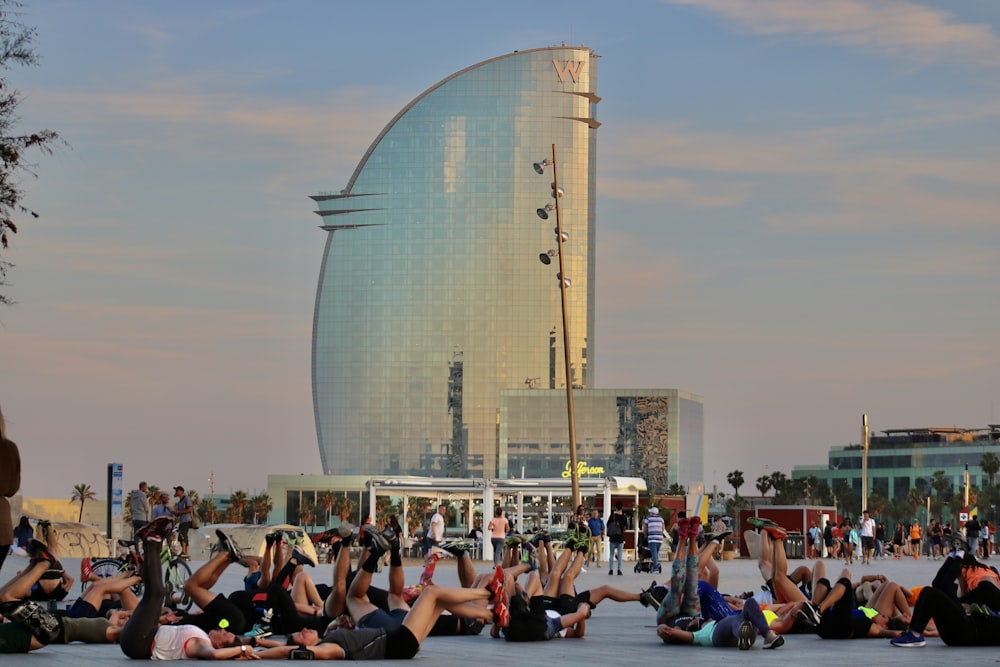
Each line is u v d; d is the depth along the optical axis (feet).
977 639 65.77
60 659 52.49
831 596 70.23
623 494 275.80
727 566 224.33
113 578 67.05
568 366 197.06
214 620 59.57
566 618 70.74
